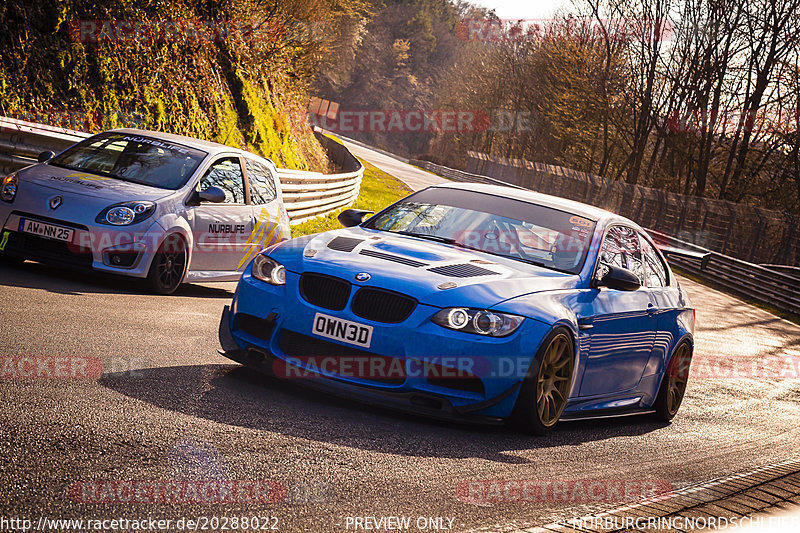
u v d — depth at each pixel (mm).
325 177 18250
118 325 5387
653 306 5586
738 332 14977
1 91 11750
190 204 7742
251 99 20234
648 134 44781
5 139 9336
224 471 2809
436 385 4070
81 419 3141
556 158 58500
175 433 3158
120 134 8398
